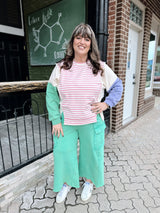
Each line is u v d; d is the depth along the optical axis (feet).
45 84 6.29
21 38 12.12
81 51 3.96
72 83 3.99
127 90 11.99
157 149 8.69
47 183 6.12
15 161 6.70
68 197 5.47
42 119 12.14
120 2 8.25
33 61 12.08
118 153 8.25
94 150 4.69
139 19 11.15
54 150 4.78
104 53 8.54
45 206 5.11
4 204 5.16
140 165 7.25
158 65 26.86
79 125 4.40
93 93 4.15
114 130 10.68
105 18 8.01
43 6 10.22
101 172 5.05
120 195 5.55
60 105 4.57
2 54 11.27
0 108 11.59
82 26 3.94
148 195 5.54
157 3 12.96
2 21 10.84
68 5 8.86
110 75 4.34
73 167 4.98
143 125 12.30
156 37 15.48
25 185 5.72
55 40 10.05
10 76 12.01
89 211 4.93
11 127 10.57
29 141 8.59
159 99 23.24
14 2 11.21
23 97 12.72
